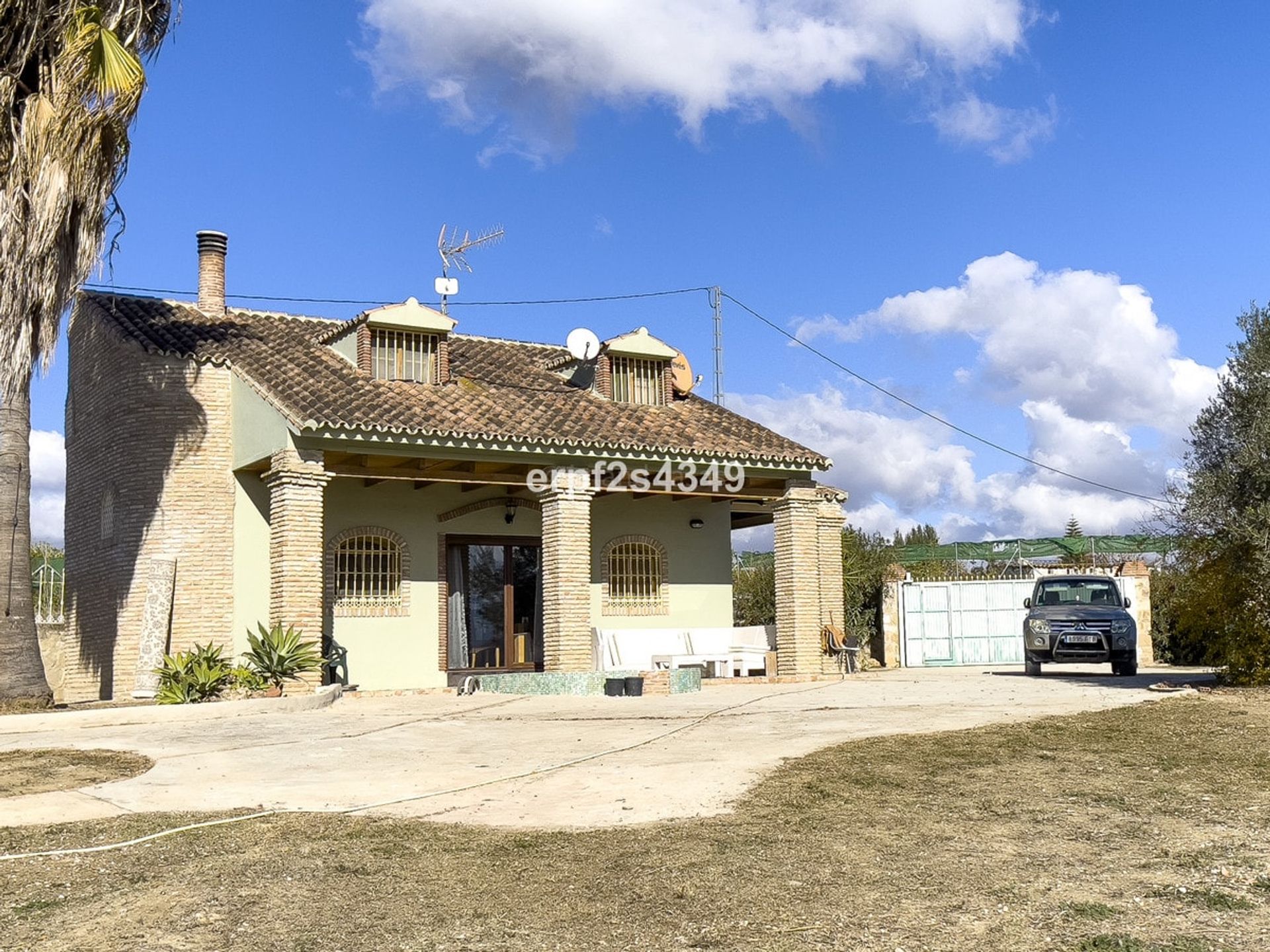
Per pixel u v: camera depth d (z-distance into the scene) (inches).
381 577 865.5
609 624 949.2
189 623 792.3
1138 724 522.3
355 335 867.4
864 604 1228.5
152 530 798.5
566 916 261.6
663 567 979.3
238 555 813.2
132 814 369.1
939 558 1486.2
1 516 664.4
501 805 382.3
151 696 747.4
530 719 597.9
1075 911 257.8
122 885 290.2
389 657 857.5
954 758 446.0
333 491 849.5
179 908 270.5
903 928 249.8
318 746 502.6
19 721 558.6
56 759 464.8
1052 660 864.9
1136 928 246.2
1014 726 521.7
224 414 823.7
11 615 665.0
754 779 410.3
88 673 861.2
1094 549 1433.3
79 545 903.7
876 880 286.5
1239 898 264.7
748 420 992.9
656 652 908.6
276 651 695.7
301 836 338.0
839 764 431.5
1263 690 644.1
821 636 934.4
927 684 813.2
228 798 394.3
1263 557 641.0
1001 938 241.4
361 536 857.5
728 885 282.5
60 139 639.1
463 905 270.8
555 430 828.0
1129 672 865.5
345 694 749.9
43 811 374.3
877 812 360.5
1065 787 394.0
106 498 847.1
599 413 910.4
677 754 472.1
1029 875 289.1
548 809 375.9
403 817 363.9
